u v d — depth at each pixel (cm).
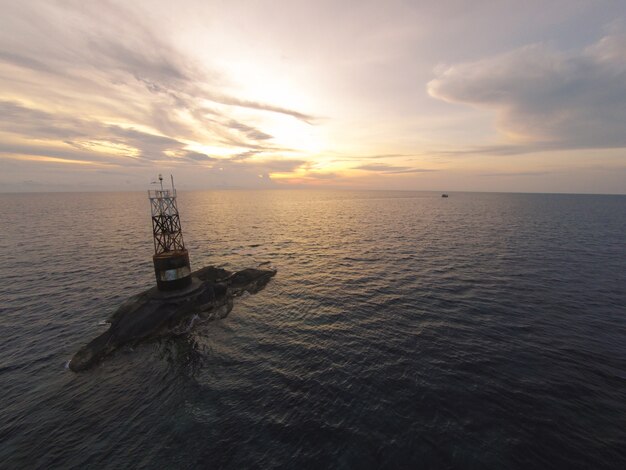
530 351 1947
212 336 2336
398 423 1405
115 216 10075
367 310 2662
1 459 1287
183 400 1638
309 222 8762
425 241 5575
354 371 1814
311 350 2069
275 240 5959
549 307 2602
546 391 1577
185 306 2612
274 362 1953
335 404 1548
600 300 2736
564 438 1291
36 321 2497
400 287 3188
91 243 5391
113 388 1759
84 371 1908
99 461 1270
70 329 2389
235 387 1725
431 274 3562
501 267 3784
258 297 3072
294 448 1298
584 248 4797
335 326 2398
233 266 4125
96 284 3319
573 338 2100
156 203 2848
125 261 4216
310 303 2878
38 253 4622
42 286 3238
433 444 1284
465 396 1561
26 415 1535
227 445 1327
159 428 1445
